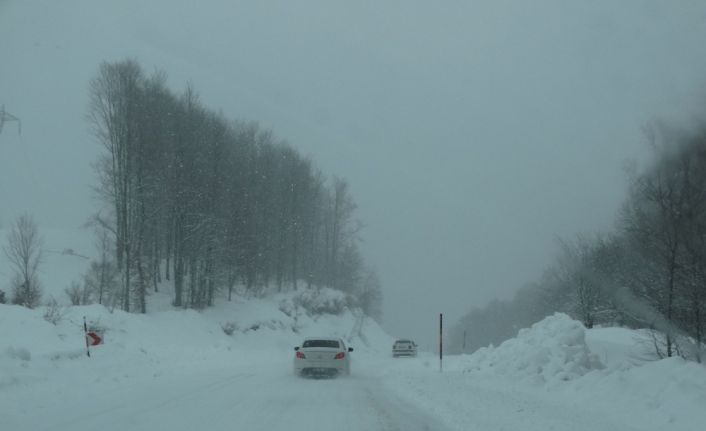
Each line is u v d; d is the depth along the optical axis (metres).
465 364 22.91
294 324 55.59
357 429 9.79
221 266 48.88
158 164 44.66
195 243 45.50
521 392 14.45
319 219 73.12
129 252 41.59
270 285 64.50
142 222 43.50
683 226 13.11
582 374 14.88
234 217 52.09
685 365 11.21
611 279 18.39
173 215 46.00
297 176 65.00
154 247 49.75
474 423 10.17
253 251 56.91
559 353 16.05
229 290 51.41
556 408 11.64
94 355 19.41
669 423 9.58
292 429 9.66
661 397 10.48
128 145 43.47
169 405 11.77
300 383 17.28
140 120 43.91
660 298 13.70
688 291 12.88
